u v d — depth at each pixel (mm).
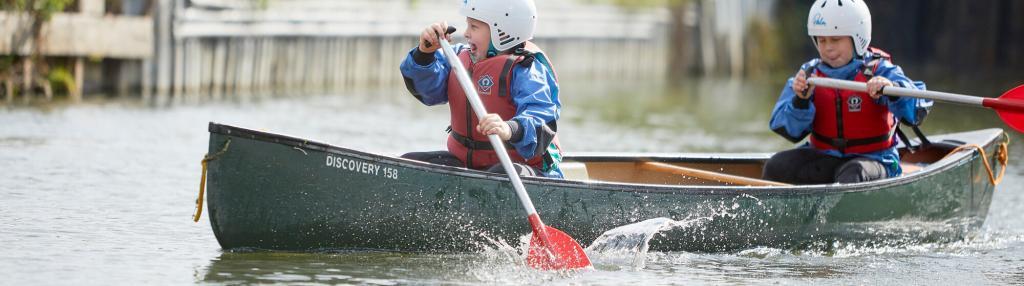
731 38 97125
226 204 21219
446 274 20906
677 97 71625
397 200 21734
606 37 89062
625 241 23078
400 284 20094
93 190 29031
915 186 26016
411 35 74125
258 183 21141
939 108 62656
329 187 21391
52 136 39500
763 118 58188
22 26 50438
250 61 63062
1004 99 24078
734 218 23766
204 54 59969
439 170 21812
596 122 53531
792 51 103938
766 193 23844
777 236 24297
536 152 22062
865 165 25562
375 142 42406
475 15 22750
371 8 71875
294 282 19984
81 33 52656
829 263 23625
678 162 28891
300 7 67250
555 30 83000
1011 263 24219
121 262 21250
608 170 28562
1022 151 43312
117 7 55625
